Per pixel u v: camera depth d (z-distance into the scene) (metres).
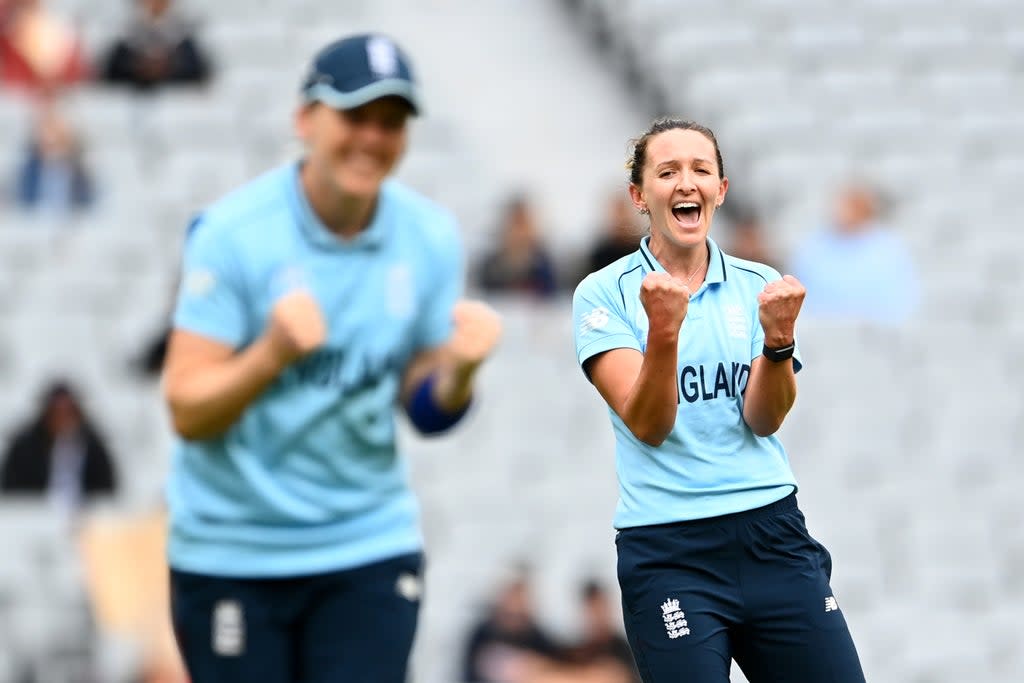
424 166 48.69
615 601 37.53
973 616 42.19
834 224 47.34
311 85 15.70
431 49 56.62
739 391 14.27
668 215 14.26
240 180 45.97
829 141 54.09
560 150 53.88
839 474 43.06
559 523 39.28
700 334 14.25
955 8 58.34
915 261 50.75
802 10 57.69
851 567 42.00
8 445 34.88
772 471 14.36
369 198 15.84
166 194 44.47
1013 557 43.38
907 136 54.69
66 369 39.53
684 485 14.17
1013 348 46.59
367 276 16.02
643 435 13.88
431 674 36.22
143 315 40.62
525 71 56.72
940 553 42.81
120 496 35.09
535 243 42.81
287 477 15.79
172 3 50.12
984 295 50.00
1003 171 54.25
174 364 15.73
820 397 43.94
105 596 32.12
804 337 44.41
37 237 41.62
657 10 57.50
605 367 14.36
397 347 16.20
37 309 40.62
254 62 50.22
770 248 46.84
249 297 15.85
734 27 57.22
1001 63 57.38
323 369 15.80
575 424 40.72
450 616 36.97
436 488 39.06
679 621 14.10
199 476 15.87
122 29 49.38
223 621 15.80
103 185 44.22
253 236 15.80
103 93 46.75
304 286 15.81
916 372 45.19
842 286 45.84
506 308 42.03
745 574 14.21
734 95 55.00
